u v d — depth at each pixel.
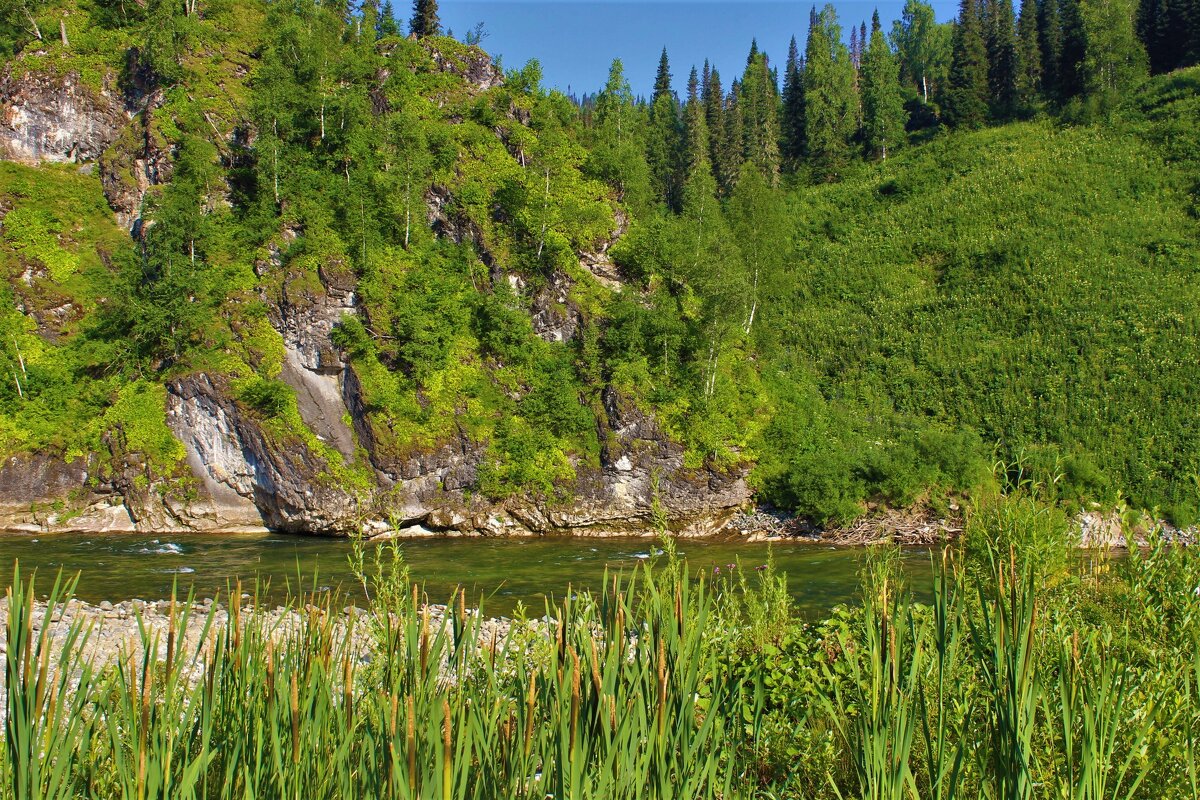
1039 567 5.86
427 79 50.47
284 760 3.63
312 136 43.06
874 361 45.50
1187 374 37.72
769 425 37.06
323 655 4.12
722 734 4.10
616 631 3.88
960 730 3.99
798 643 6.68
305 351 34.94
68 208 42.72
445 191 42.69
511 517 34.75
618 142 52.47
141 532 33.28
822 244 61.16
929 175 66.12
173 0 47.56
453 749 3.60
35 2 49.50
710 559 27.09
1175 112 61.53
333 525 32.69
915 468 33.31
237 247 37.44
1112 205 53.62
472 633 4.49
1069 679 3.68
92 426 34.34
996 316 46.06
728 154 80.81
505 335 37.75
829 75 92.69
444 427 34.59
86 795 3.58
